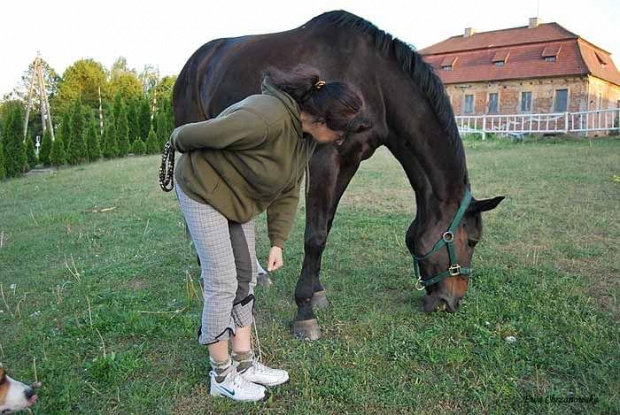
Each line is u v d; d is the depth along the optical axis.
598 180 7.54
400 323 3.06
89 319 3.20
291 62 2.99
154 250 4.80
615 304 3.23
